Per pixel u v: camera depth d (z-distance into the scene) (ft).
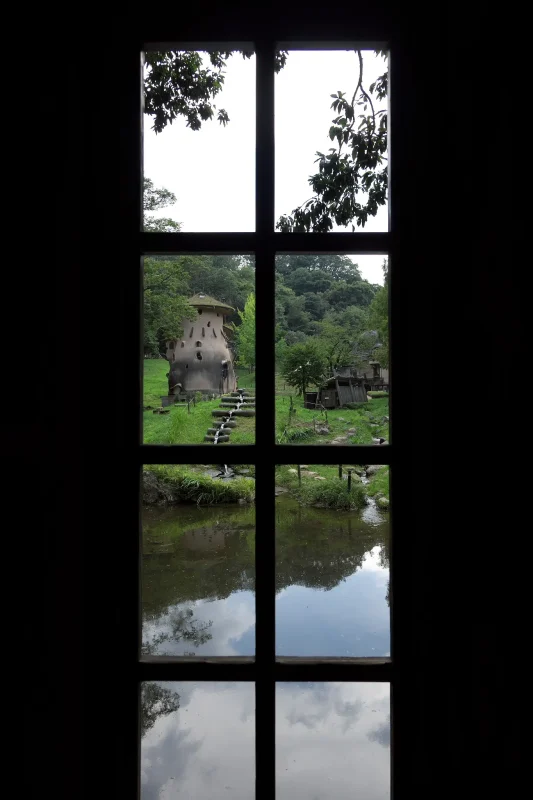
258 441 2.74
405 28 2.79
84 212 2.75
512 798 2.51
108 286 2.78
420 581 2.70
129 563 2.75
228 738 8.82
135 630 2.75
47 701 2.57
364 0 2.79
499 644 2.54
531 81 2.55
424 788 2.68
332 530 29.19
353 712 9.32
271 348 2.77
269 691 2.71
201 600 20.13
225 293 106.83
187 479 37.68
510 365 2.55
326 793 6.42
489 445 2.58
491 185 2.60
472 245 2.64
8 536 2.57
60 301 2.61
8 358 2.58
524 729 2.49
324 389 59.57
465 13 2.66
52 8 2.64
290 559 24.13
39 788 2.56
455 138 2.68
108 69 2.80
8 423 2.57
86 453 2.74
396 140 2.79
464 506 2.63
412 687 2.69
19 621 2.57
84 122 2.76
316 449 2.74
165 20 2.80
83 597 2.69
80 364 2.70
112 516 2.75
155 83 14.26
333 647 15.49
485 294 2.60
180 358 73.15
